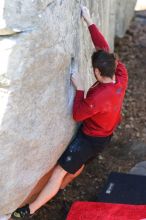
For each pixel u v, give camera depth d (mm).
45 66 4969
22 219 6383
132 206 6277
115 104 5492
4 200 5395
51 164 5742
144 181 6688
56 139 5574
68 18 5309
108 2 8477
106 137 5852
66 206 6672
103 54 5344
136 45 10680
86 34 6430
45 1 4672
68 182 6570
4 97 4793
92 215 6195
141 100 8938
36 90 5012
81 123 6125
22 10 4547
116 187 6602
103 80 5406
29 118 5086
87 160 6094
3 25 4543
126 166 7371
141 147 7754
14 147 5109
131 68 9898
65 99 5516
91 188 6969
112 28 9359
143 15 11883
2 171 5156
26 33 4645
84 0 6180
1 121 4875
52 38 4898
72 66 5590
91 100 5352
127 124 8266
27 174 5430
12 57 4648
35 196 6070
